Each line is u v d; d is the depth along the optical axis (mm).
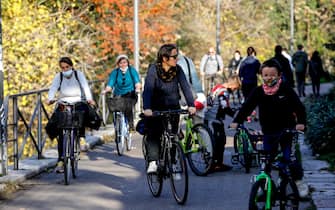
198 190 20312
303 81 58500
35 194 20312
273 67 15398
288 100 15430
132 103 29625
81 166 25578
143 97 18484
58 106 22688
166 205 18359
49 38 40906
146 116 18312
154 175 19312
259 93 15570
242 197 19203
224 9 85125
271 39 92688
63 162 21703
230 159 26062
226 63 83312
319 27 105062
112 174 23641
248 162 22875
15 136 23500
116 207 18312
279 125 15539
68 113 21703
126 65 30188
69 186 21516
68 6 49656
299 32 107562
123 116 29234
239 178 22156
